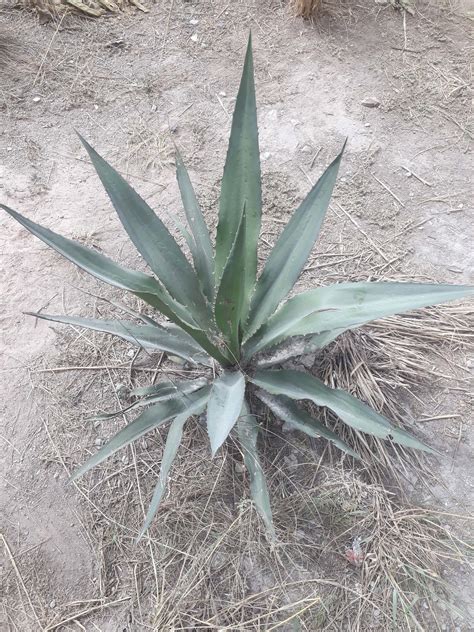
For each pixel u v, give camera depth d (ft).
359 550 2.87
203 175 4.49
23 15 5.49
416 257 4.03
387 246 4.09
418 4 5.68
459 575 2.85
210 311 3.14
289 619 2.67
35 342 3.64
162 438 3.24
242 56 5.28
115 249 4.08
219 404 2.56
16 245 4.10
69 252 2.70
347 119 4.83
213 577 2.82
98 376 3.49
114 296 3.86
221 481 3.06
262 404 3.30
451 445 3.22
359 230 4.17
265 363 3.19
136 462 3.17
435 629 2.71
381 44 5.39
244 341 3.09
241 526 2.91
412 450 3.17
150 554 2.90
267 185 4.41
